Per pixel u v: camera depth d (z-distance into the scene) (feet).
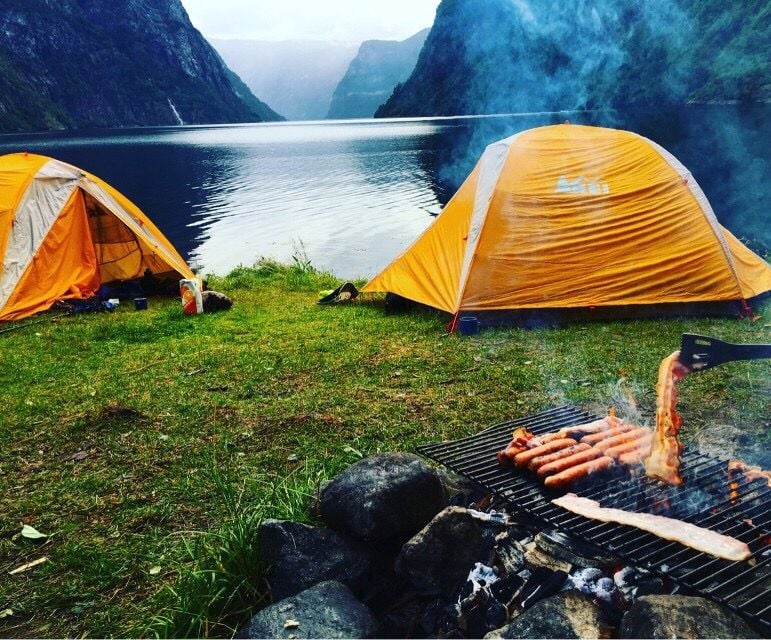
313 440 18.56
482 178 31.86
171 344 29.89
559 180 30.86
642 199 30.60
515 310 29.58
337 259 71.10
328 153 239.71
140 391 23.50
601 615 8.93
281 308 37.06
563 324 29.78
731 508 10.48
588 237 30.14
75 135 536.01
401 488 11.42
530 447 12.45
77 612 11.79
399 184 140.36
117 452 18.51
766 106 240.12
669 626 7.81
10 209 37.11
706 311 29.81
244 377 24.59
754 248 49.57
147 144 347.97
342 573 10.91
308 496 13.24
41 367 27.02
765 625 7.89
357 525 11.18
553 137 32.22
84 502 15.75
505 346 26.86
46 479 17.16
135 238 43.39
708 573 9.08
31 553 13.84
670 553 9.46
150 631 10.68
